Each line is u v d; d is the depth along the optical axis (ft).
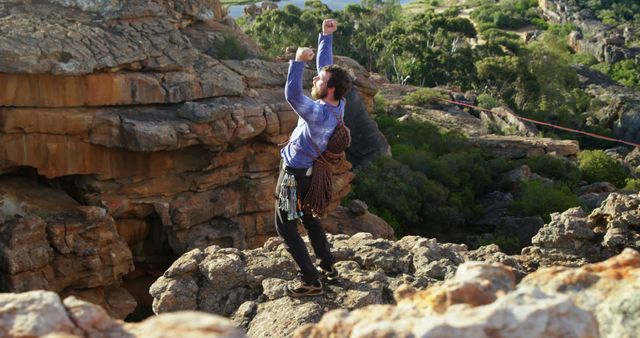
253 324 18.74
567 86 242.78
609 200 25.63
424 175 102.89
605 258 24.84
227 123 63.26
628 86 278.46
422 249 21.94
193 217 63.62
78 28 61.11
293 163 17.19
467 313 8.28
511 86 211.20
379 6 289.33
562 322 7.94
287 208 17.42
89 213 56.29
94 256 55.21
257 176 67.56
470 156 120.78
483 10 415.03
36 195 59.36
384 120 134.31
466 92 194.39
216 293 20.31
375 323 8.66
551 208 100.12
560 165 126.21
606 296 9.75
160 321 7.95
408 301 9.93
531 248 25.98
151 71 63.52
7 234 52.11
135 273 64.80
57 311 8.69
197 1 83.87
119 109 61.36
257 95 69.21
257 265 20.72
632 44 338.95
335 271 19.70
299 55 16.35
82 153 59.62
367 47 223.71
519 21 402.31
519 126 164.14
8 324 8.46
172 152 62.69
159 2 78.69
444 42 231.91
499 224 96.22
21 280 51.60
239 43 81.41
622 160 160.45
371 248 22.18
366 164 102.17
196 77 65.05
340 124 16.97
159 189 62.80
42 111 57.62
